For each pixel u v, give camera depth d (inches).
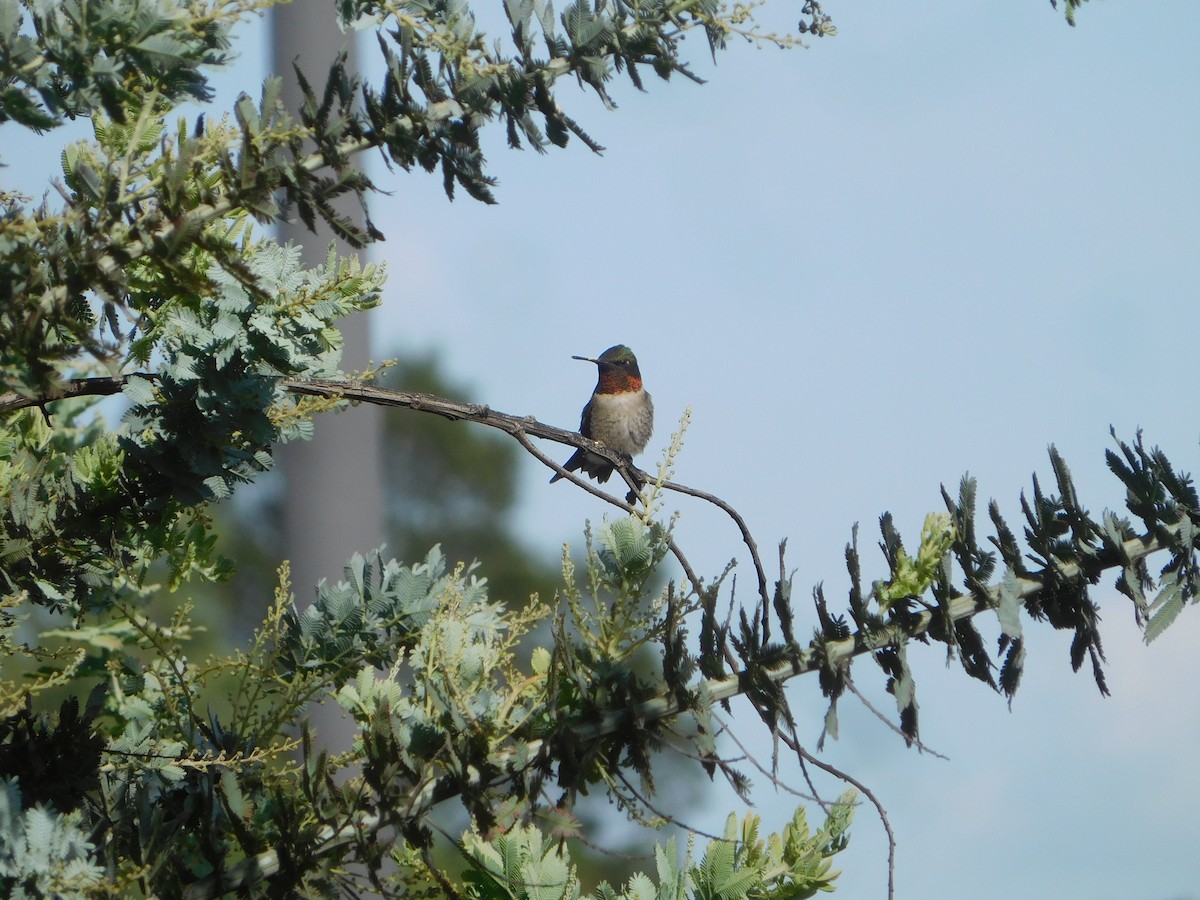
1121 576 227.9
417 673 235.9
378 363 273.4
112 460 250.2
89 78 199.6
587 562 227.6
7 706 218.8
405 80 211.9
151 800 238.2
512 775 216.2
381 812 211.9
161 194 202.7
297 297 249.6
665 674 217.0
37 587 247.1
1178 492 230.2
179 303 237.0
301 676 259.8
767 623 219.1
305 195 209.5
